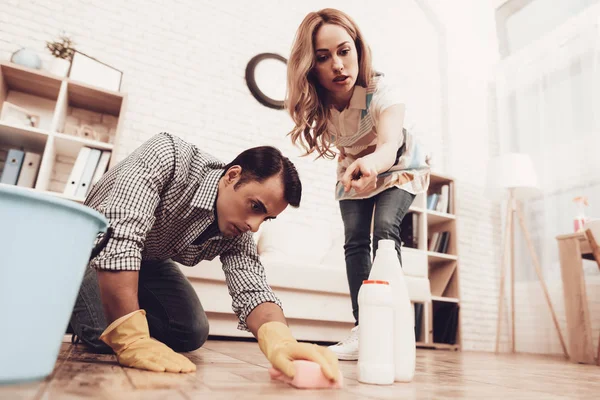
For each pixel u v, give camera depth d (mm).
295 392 661
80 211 610
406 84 4281
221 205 1050
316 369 724
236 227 1034
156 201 989
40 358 590
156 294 1355
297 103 1371
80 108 2906
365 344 866
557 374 1418
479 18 4703
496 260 4215
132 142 3016
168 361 809
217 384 694
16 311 546
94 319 1154
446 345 3266
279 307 1032
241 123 3438
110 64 3059
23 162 2486
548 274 3516
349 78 1315
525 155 3449
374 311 873
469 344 3814
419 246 3430
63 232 592
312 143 1497
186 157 1089
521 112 4012
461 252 4043
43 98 2785
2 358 536
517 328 3713
